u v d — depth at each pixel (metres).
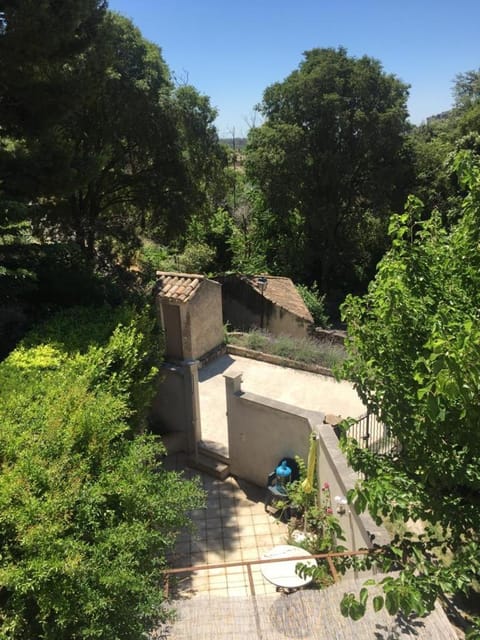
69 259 10.27
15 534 3.64
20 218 8.96
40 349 6.98
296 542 7.39
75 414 4.83
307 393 12.50
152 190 19.12
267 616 4.27
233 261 27.95
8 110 10.05
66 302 9.63
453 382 2.73
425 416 3.39
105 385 6.18
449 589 3.10
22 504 3.74
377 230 30.16
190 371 10.18
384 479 3.67
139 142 18.06
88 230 16.98
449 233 4.52
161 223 20.06
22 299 9.72
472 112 29.23
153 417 11.17
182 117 18.39
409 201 4.03
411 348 3.72
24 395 5.56
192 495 4.63
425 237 4.38
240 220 31.50
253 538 8.56
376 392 3.93
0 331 8.67
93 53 11.09
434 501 3.57
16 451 4.39
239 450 9.95
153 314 9.80
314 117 25.67
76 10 9.88
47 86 10.03
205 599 4.55
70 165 10.51
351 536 6.00
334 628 4.09
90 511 3.84
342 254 29.50
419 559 3.46
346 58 25.81
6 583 3.21
